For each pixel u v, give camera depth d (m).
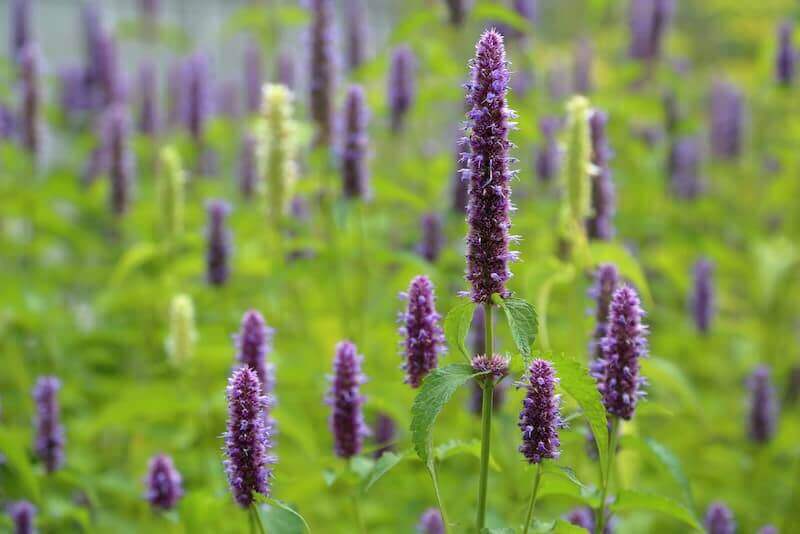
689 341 2.17
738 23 3.86
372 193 1.71
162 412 1.58
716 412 2.04
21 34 2.79
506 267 1.22
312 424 1.81
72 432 1.76
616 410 1.27
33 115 2.21
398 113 2.13
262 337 1.39
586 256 1.50
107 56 2.80
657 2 2.45
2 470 1.56
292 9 2.28
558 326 1.79
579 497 1.28
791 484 1.83
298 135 1.75
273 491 1.41
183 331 1.57
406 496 1.67
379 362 1.82
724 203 2.79
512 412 1.49
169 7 4.19
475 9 1.85
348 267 2.05
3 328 1.90
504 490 1.58
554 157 2.19
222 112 3.10
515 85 2.30
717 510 1.50
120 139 2.14
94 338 2.09
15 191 2.27
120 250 2.40
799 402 2.19
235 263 1.87
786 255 2.23
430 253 1.80
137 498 1.61
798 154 2.33
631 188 2.37
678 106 2.42
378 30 4.67
